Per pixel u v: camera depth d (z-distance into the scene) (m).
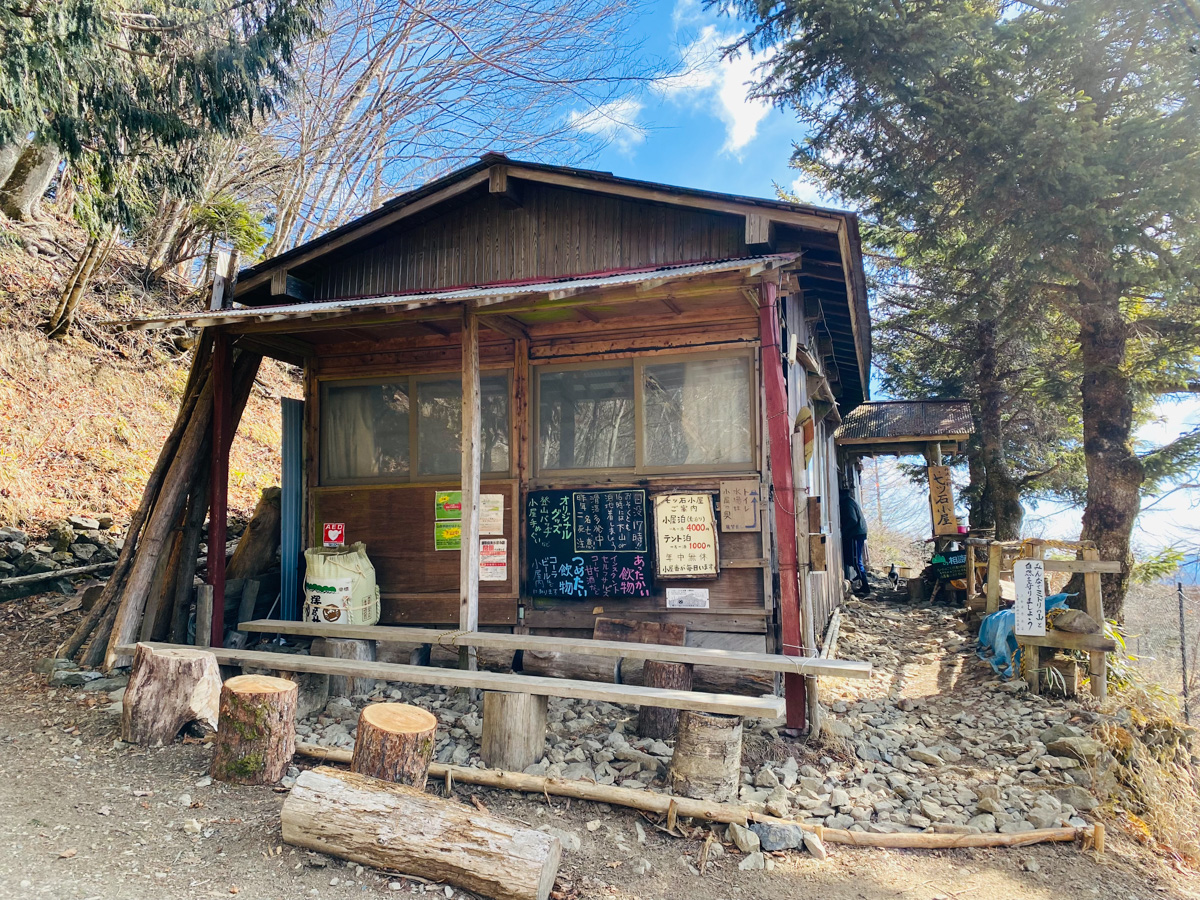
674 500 6.22
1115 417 9.18
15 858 3.22
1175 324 9.51
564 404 6.70
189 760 4.39
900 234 13.75
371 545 7.12
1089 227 8.18
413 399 7.18
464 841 3.26
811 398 8.68
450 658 6.54
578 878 3.45
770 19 9.84
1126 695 6.29
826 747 5.13
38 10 5.85
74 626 6.79
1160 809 4.49
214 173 13.21
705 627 6.10
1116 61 8.71
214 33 7.54
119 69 6.87
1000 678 7.09
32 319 10.62
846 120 10.63
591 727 5.37
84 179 7.44
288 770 4.32
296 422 7.40
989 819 4.25
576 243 7.13
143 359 12.05
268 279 7.52
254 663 5.28
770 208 5.92
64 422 9.73
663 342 6.45
